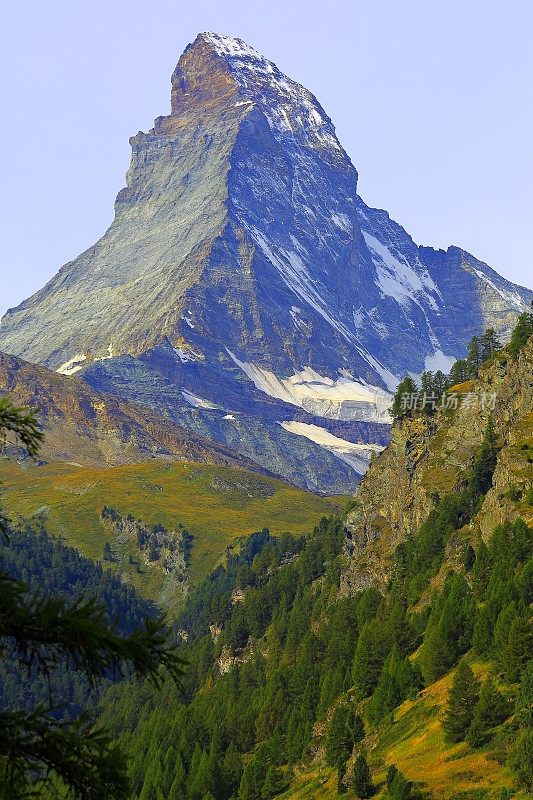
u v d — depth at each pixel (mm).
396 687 152500
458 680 127250
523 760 106188
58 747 26547
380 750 138500
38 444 28234
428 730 132875
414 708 143625
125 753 27203
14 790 25703
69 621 26844
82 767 26453
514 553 159250
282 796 156000
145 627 27906
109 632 27141
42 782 26641
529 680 118688
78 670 27219
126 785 26766
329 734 154625
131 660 27141
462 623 152875
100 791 26312
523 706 117312
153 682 27453
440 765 119375
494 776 109562
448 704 133625
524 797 101062
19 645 26812
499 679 128750
